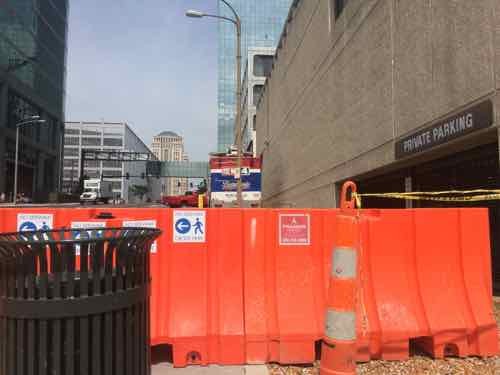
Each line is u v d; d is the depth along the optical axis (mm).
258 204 24828
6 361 2305
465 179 9109
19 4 62719
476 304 4613
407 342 4410
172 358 4465
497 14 6988
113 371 2373
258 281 4574
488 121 7148
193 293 4512
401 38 10516
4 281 2334
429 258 4727
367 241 4676
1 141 57281
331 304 3371
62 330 2264
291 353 4281
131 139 144125
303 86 22203
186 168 105438
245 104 69312
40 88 71688
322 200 18156
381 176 13508
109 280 2361
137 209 4637
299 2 23109
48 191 74938
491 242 8281
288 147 27156
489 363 4297
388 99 11305
